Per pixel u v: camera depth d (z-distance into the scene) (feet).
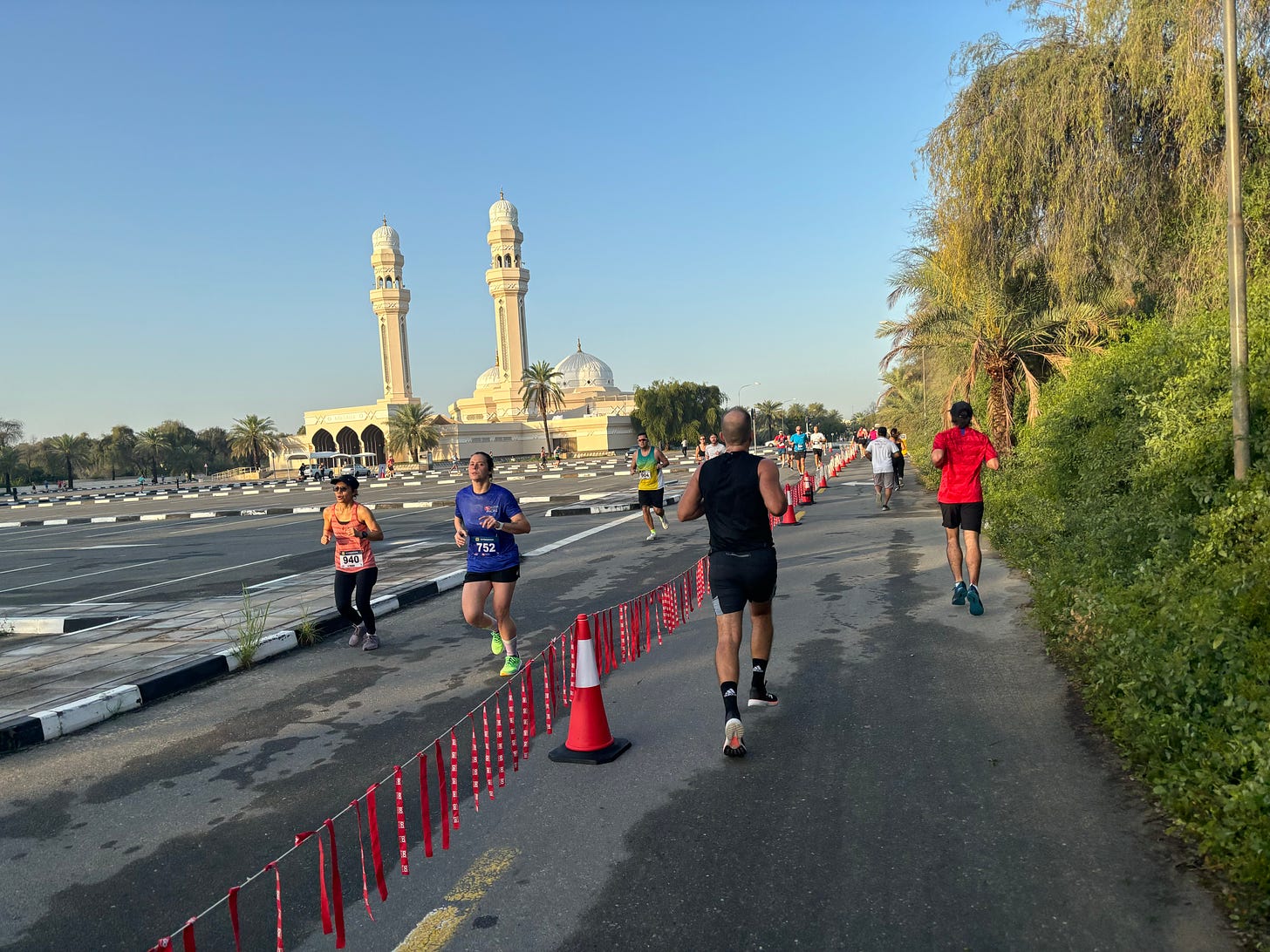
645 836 12.90
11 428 333.62
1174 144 43.14
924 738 16.07
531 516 69.31
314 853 13.21
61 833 14.46
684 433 338.34
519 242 380.37
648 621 27.40
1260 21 35.91
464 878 12.00
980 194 48.91
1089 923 10.08
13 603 39.91
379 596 32.89
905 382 137.18
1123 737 14.64
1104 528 24.79
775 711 18.13
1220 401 24.03
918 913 10.49
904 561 35.78
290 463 390.01
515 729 18.33
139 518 98.63
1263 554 17.30
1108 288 52.03
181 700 22.21
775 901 10.93
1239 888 10.48
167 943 9.20
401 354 369.50
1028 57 46.55
